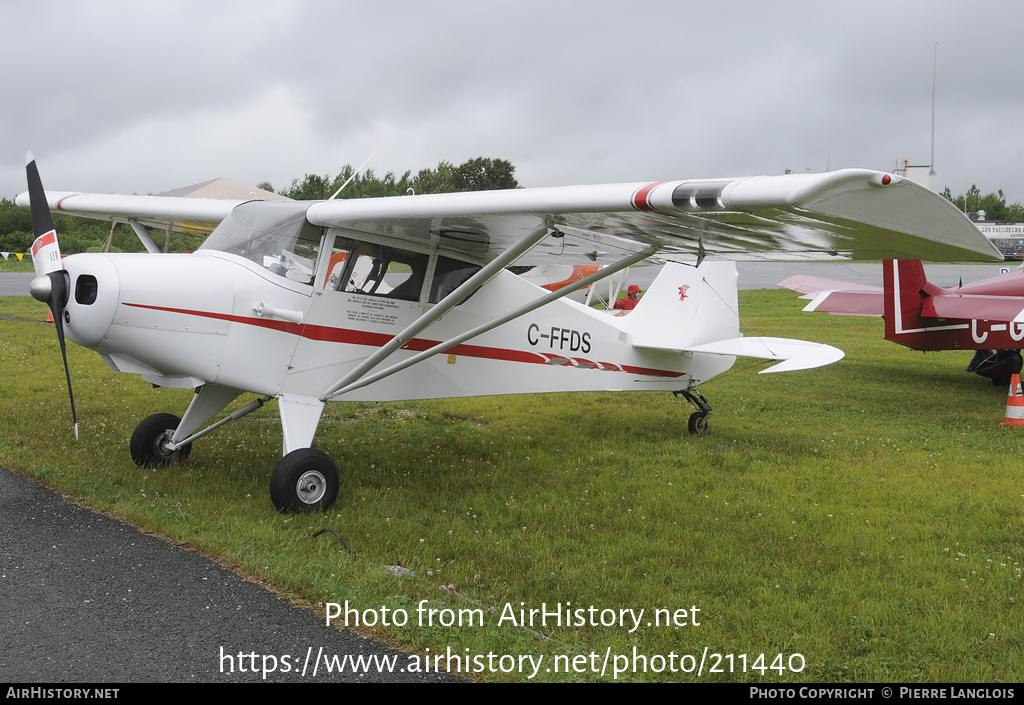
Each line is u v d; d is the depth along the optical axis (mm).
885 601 3537
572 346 6523
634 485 5480
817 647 3062
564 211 3838
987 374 10039
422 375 5562
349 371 5164
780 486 5527
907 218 3297
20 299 18406
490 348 5941
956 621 3305
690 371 7531
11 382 8305
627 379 7027
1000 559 4133
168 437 5344
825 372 11312
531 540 4250
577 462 6199
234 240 4938
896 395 9555
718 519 4711
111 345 4367
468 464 6051
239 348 4688
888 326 10414
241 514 4379
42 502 4438
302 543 3965
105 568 3537
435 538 4176
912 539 4434
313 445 6449
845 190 3000
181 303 4457
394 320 5312
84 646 2822
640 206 3525
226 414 7547
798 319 18344
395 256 5238
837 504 5113
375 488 5223
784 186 2977
